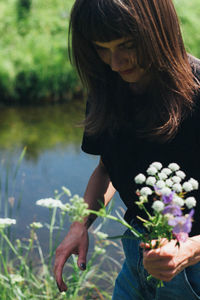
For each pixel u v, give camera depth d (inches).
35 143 215.8
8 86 289.9
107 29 52.6
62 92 299.3
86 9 53.6
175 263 51.9
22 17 344.8
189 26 336.8
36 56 301.6
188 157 58.9
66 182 172.7
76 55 61.8
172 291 61.8
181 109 57.8
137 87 60.3
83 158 197.3
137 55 54.5
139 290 67.2
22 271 102.6
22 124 245.4
